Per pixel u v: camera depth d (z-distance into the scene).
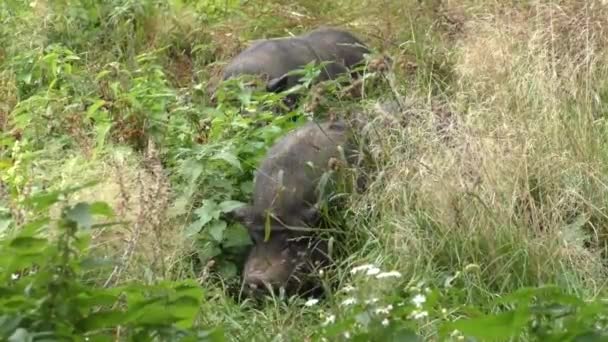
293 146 12.00
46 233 9.38
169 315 7.43
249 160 12.37
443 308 9.45
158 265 10.34
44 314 7.27
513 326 7.21
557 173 11.65
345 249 11.48
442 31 15.80
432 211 11.23
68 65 14.79
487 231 10.94
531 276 10.73
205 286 11.01
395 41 16.14
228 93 13.56
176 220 11.58
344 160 11.76
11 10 16.73
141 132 13.16
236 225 11.75
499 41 13.92
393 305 7.80
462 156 11.52
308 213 11.55
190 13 17.48
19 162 12.02
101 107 13.87
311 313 10.52
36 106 13.73
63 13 16.67
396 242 11.03
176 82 16.34
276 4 18.19
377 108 12.20
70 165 12.16
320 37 16.09
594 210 11.46
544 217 11.15
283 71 15.41
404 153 11.93
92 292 7.43
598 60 13.58
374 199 11.55
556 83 12.71
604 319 7.55
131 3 17.06
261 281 11.16
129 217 11.12
